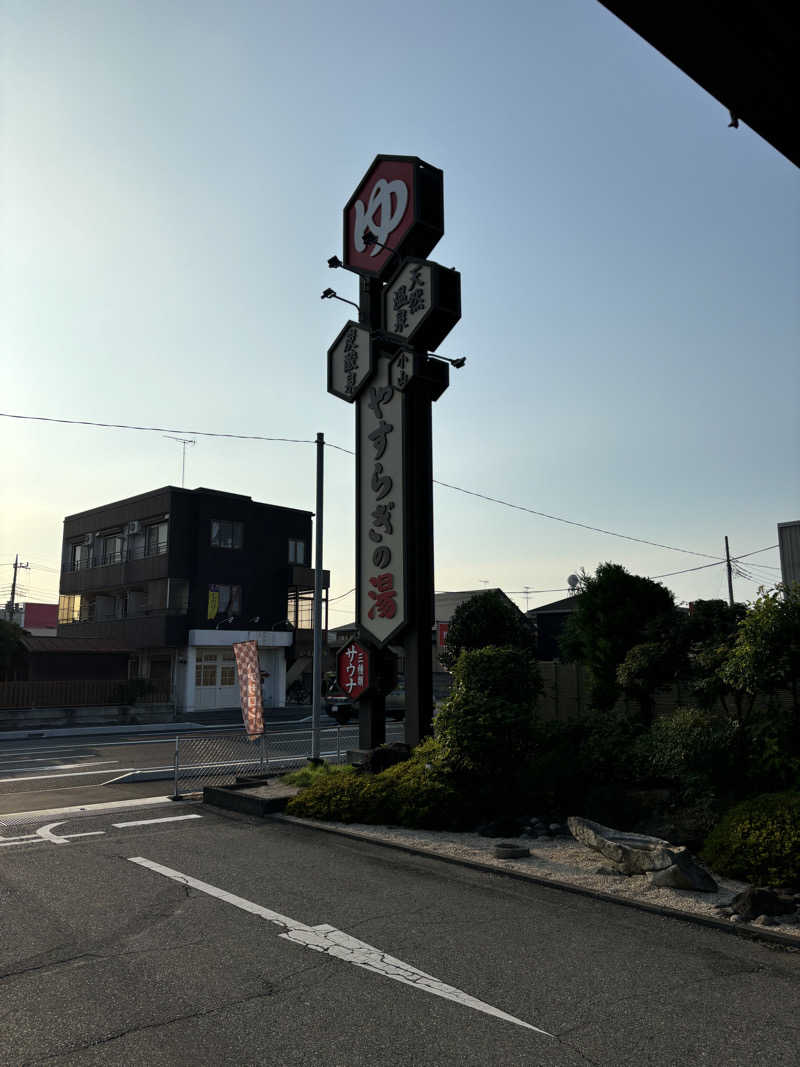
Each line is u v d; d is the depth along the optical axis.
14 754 18.83
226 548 36.12
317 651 14.57
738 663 8.30
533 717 9.89
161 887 6.73
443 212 12.37
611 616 12.21
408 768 9.93
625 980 4.67
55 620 64.31
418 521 11.62
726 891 6.44
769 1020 4.13
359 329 12.70
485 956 5.06
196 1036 3.93
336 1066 3.63
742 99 2.80
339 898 6.38
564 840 8.31
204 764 15.70
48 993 4.47
